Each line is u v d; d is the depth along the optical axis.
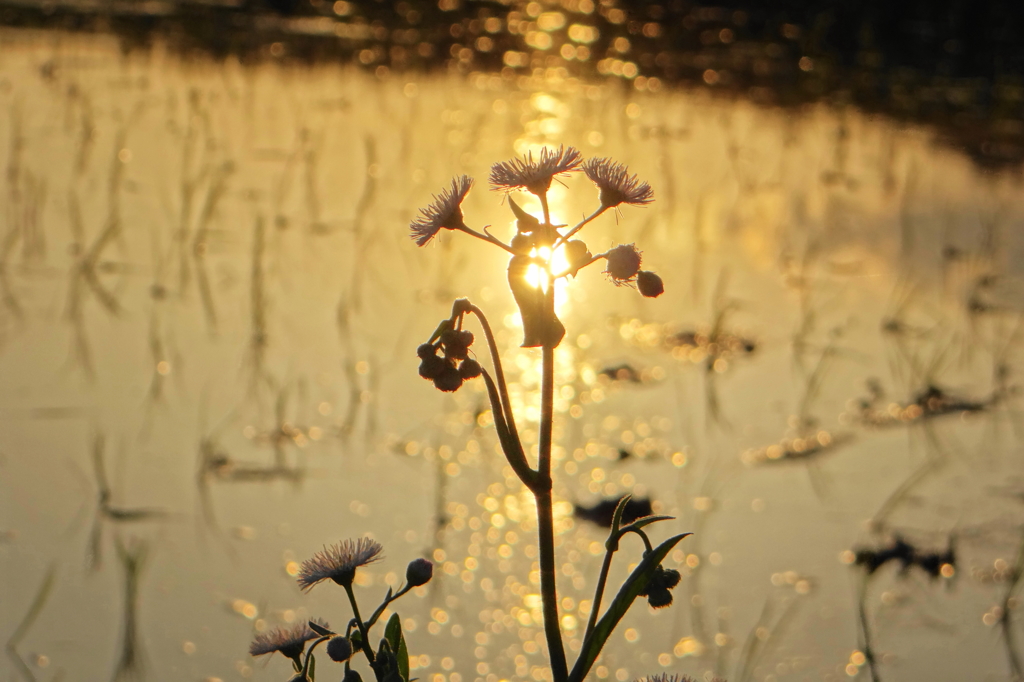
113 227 6.79
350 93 11.83
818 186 9.32
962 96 13.37
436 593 3.77
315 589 3.74
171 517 4.09
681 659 3.50
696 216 8.10
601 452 4.83
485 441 4.85
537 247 1.92
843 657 3.51
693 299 6.73
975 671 3.44
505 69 14.00
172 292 6.21
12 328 5.62
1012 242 7.91
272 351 5.59
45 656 3.35
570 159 1.91
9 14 14.59
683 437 4.98
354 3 17.38
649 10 17.67
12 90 10.59
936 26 16.30
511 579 3.87
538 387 5.48
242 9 16.52
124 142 9.12
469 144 9.89
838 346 6.02
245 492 4.29
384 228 7.53
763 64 14.93
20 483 4.25
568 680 1.91
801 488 4.54
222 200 7.83
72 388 5.04
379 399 5.17
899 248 7.77
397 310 6.25
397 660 2.04
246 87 11.70
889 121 12.17
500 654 3.47
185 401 5.00
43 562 3.80
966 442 4.95
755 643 3.57
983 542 4.14
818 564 4.02
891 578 3.94
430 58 14.22
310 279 6.59
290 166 8.80
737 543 4.15
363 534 4.06
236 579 3.75
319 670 3.36
